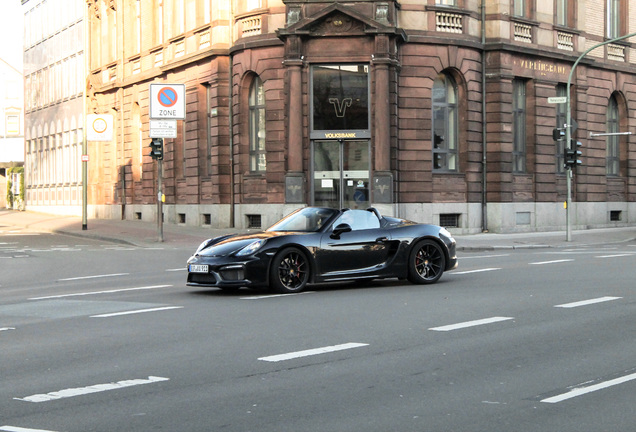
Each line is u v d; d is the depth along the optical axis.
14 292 16.31
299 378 7.64
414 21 33.53
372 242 15.01
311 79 32.88
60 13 58.25
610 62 40.72
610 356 8.48
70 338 10.05
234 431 5.99
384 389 7.19
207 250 14.52
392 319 11.13
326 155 32.94
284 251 14.29
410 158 33.47
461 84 34.78
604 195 40.81
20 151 82.19
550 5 37.62
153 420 6.30
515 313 11.48
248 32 34.78
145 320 11.45
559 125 38.50
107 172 49.12
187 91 39.25
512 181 35.97
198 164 38.56
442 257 15.81
